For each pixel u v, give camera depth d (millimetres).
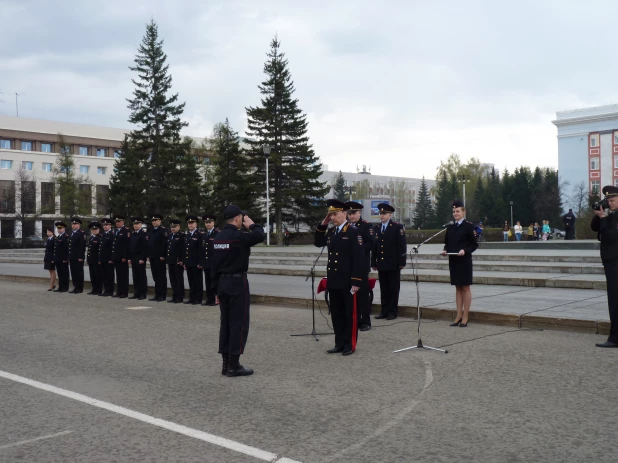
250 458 4414
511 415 5348
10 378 7023
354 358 7926
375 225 11883
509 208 97250
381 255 11445
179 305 14523
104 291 17844
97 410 5719
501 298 12875
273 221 56531
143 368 7520
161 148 55938
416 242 52219
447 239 10445
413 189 145750
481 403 5738
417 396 6023
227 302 7180
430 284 17422
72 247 17844
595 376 6645
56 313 12992
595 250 26672
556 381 6477
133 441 4836
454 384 6461
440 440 4742
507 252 26594
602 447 4535
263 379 6883
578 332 9406
